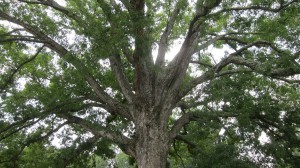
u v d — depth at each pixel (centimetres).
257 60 1384
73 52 1162
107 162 1847
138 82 1359
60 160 1434
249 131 1348
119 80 1402
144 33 1199
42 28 1424
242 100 1440
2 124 1388
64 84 1501
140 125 1280
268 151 1342
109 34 1138
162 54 1470
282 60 1245
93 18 1291
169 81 1371
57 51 1408
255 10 1250
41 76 1623
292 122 1505
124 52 1448
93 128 1351
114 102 1392
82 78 1405
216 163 1267
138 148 1248
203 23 1310
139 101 1323
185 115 1406
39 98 1427
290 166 1452
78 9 1526
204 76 1413
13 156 1496
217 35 1611
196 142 1614
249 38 1584
